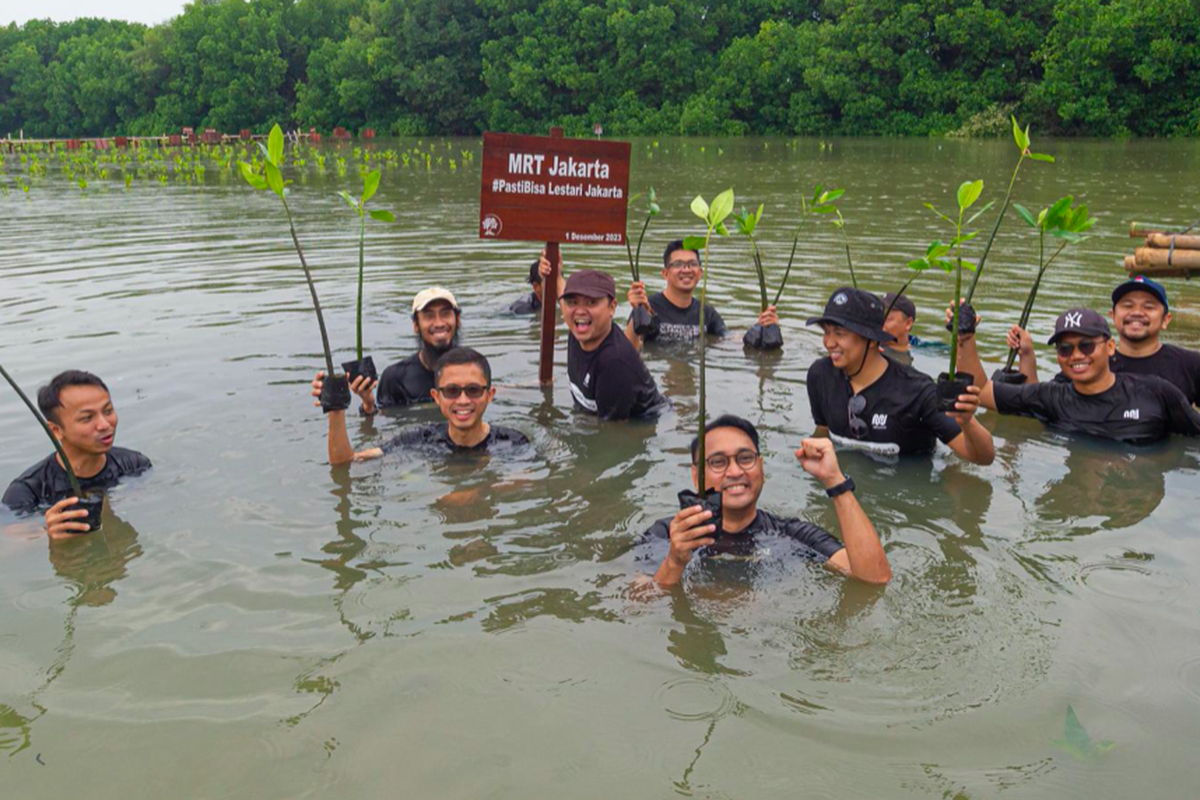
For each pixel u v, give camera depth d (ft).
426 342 23.59
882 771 10.10
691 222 50.93
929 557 14.82
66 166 97.71
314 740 10.81
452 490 17.75
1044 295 31.14
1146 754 10.25
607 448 19.95
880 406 19.11
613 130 164.96
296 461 19.07
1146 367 21.45
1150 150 99.60
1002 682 11.60
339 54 186.09
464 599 13.83
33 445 19.83
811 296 32.55
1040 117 132.98
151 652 12.59
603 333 21.68
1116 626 12.71
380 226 51.08
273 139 16.70
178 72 203.51
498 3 175.01
